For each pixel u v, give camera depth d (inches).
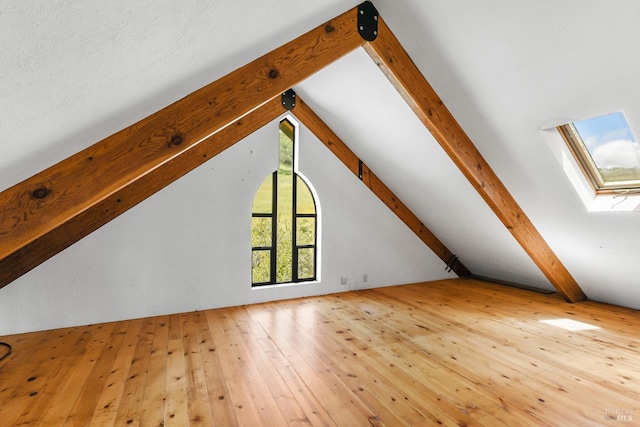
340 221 194.9
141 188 146.4
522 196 142.6
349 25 105.0
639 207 114.5
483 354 111.9
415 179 180.7
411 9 103.3
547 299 182.2
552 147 115.0
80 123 62.3
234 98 89.3
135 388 89.5
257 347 116.6
